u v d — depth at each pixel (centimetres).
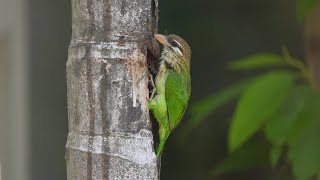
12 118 1516
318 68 1095
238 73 1608
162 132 877
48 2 1489
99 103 707
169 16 1596
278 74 998
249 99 982
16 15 1482
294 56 1548
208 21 1611
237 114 984
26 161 1503
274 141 987
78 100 711
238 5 1609
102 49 708
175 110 892
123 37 718
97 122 707
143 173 710
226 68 1606
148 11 751
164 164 1627
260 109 978
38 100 1499
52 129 1503
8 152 1531
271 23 1592
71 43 725
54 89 1499
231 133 988
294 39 1558
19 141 1506
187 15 1606
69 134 720
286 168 1259
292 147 987
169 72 890
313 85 1071
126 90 713
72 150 712
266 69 1572
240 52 1609
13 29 1488
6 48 1505
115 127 708
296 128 983
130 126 714
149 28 762
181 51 905
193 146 1622
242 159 1120
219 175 1636
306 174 982
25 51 1482
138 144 714
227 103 1586
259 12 1602
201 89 1623
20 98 1495
